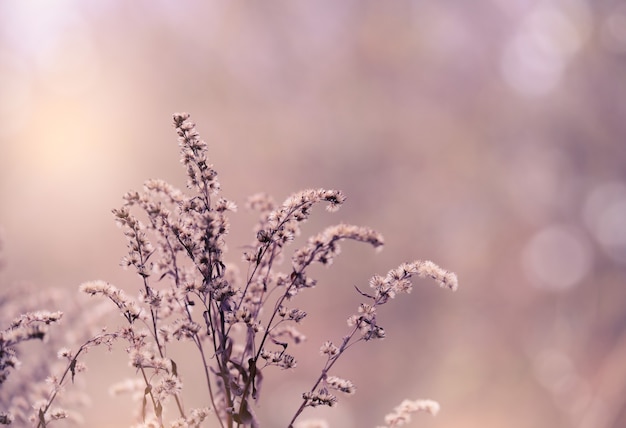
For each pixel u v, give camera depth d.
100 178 12.60
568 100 11.41
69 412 1.86
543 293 10.18
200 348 1.67
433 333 10.44
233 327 1.90
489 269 11.54
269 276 1.79
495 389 8.27
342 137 13.45
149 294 1.67
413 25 13.86
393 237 12.30
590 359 6.99
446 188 12.92
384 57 13.86
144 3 14.24
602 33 10.64
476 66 13.45
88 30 13.79
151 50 14.14
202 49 14.35
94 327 2.13
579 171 11.45
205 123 13.70
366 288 11.10
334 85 13.89
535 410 7.35
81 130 12.98
